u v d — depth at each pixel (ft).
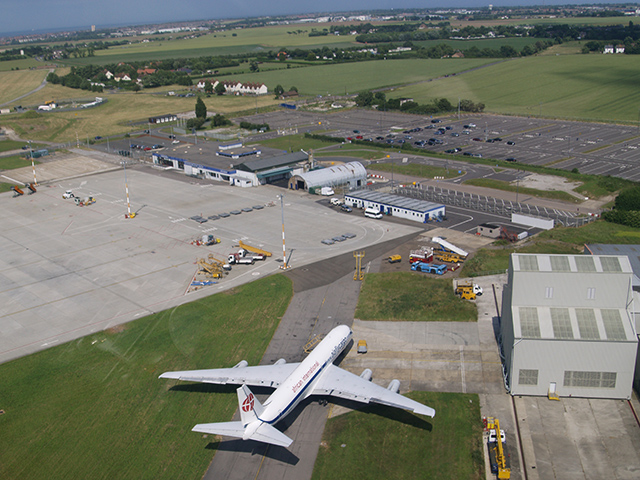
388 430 215.10
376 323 298.15
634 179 573.33
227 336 287.28
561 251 389.19
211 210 511.40
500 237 424.05
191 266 379.76
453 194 549.54
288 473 194.90
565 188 552.41
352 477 192.34
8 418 228.84
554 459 197.26
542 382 231.30
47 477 196.03
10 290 349.20
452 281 345.31
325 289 340.18
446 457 200.23
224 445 209.77
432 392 237.45
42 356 274.16
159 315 311.68
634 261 324.60
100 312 317.63
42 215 505.66
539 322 232.94
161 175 653.30
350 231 446.19
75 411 231.71
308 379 221.46
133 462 201.98
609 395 229.25
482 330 286.46
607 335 224.53
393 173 640.58
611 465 193.77
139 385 248.11
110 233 451.94
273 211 505.66
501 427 214.07
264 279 356.18
